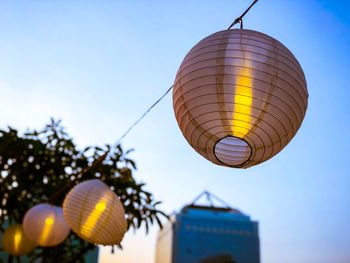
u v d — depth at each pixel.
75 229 3.33
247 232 59.66
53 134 6.26
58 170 6.09
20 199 6.12
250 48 1.80
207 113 1.81
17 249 4.73
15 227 4.81
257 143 1.87
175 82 1.99
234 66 1.76
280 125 1.82
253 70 1.76
